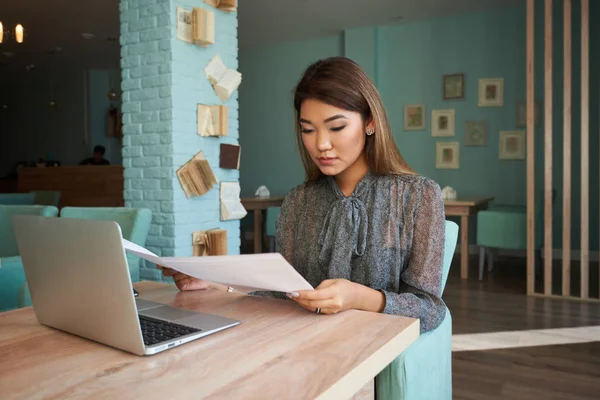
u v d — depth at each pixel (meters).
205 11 3.42
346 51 6.80
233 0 3.68
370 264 1.19
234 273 0.92
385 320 0.93
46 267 0.89
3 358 0.77
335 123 1.07
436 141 6.44
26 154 9.97
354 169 1.25
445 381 1.32
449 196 5.32
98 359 0.76
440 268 1.15
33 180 6.81
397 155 1.23
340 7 5.91
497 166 6.11
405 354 1.06
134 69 3.46
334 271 1.20
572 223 5.77
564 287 4.09
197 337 0.84
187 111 3.45
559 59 5.74
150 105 3.41
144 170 3.46
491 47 6.08
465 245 4.88
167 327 0.88
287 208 1.36
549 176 4.15
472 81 6.20
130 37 3.47
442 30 6.35
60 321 0.90
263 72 7.66
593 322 3.39
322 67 1.10
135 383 0.67
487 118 6.14
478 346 2.92
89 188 6.37
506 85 6.02
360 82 1.09
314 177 1.33
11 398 0.63
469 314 3.60
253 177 7.82
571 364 2.62
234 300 1.12
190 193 3.44
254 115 7.76
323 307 0.96
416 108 6.54
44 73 9.34
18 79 9.69
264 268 0.87
